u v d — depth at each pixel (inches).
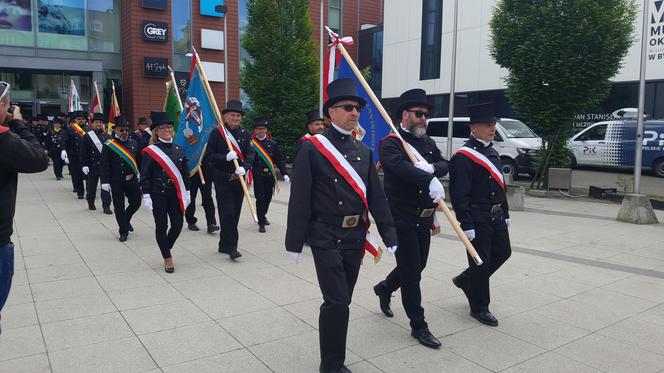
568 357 155.3
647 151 667.4
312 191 142.5
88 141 412.2
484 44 896.3
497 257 186.5
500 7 526.0
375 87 1180.5
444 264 256.4
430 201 166.2
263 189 338.0
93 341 164.2
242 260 265.7
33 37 922.1
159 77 991.6
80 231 336.5
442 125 736.3
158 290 215.3
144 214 403.5
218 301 202.1
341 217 140.3
